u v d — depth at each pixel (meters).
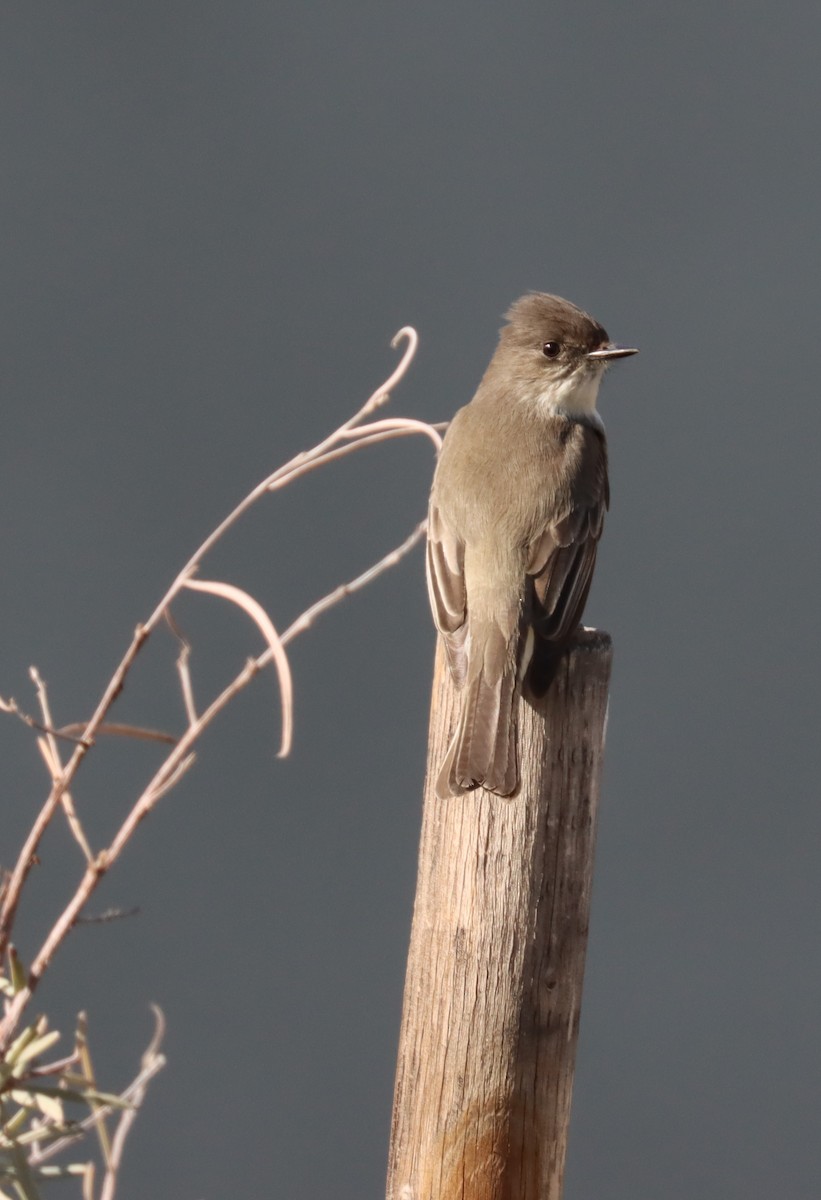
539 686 7.60
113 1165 5.87
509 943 7.50
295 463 6.82
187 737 6.02
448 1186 7.55
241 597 6.15
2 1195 5.90
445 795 7.57
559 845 7.58
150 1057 6.70
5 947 5.83
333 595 6.17
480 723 7.80
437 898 7.63
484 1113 7.51
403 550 6.24
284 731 5.99
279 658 6.02
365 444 6.94
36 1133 5.80
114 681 6.15
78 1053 5.86
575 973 7.65
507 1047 7.50
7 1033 5.70
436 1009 7.59
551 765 7.58
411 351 7.18
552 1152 7.64
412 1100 7.66
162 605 6.23
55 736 6.30
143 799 5.91
